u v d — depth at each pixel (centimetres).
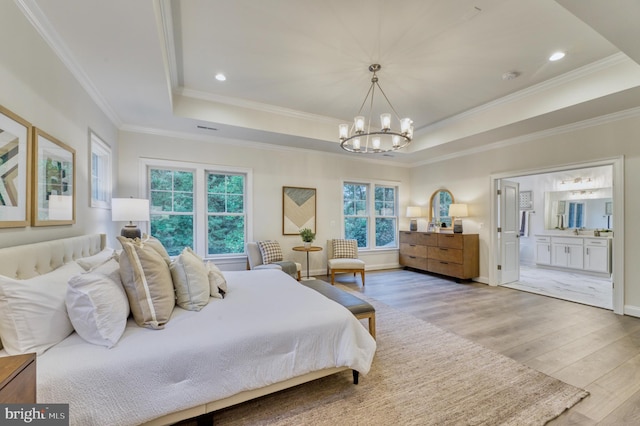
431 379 201
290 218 529
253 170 498
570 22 233
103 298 138
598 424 158
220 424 156
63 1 168
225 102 391
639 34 198
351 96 379
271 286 247
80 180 256
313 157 555
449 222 568
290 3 213
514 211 521
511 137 445
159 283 165
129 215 318
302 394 183
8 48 156
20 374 92
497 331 287
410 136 292
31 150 175
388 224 651
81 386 116
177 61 294
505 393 185
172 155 435
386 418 161
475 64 299
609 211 591
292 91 365
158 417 129
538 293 434
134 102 322
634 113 329
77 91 249
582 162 373
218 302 200
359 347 184
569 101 321
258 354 152
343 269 487
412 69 309
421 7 217
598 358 231
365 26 240
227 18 229
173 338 143
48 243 175
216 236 478
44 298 131
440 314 338
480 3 213
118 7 174
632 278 332
